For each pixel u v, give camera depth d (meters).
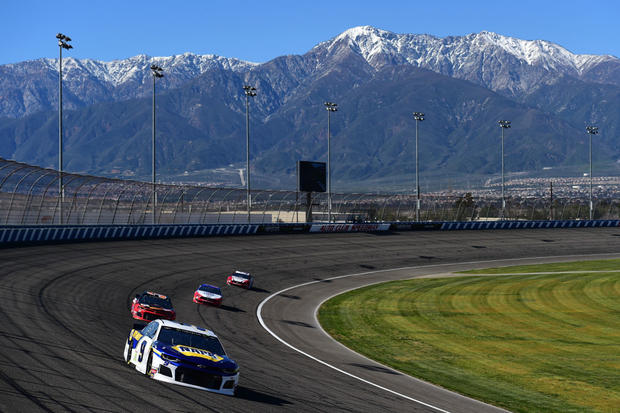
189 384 19.98
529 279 71.31
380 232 105.44
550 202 148.88
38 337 26.09
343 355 33.25
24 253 54.16
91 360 22.81
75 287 43.62
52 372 19.97
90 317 34.16
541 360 35.72
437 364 33.41
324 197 114.38
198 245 75.62
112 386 18.92
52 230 63.09
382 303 54.44
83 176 68.06
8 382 18.08
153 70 85.62
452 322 47.06
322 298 55.91
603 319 50.06
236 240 83.19
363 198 117.88
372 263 79.56
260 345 33.09
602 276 74.31
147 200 82.31
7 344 23.62
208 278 58.34
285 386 22.81
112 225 70.75
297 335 38.47
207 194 91.38
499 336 42.50
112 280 49.25
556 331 44.91
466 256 91.25
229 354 28.72
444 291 61.94
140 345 21.97
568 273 77.00
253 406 18.92
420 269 78.50
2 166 57.69
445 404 23.70
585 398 28.08
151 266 58.72
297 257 77.06
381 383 26.33
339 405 20.78
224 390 20.09
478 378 30.61
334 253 82.69
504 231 118.38
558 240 111.12
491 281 69.38
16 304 34.03
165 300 36.97
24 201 63.97
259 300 51.69
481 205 136.62
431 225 114.62
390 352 35.97
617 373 33.19
